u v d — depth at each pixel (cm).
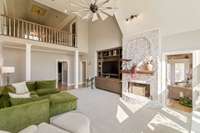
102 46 821
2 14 581
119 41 705
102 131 285
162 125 306
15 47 708
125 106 452
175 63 504
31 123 260
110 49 763
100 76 847
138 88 589
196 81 413
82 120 244
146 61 541
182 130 281
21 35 658
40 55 830
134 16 566
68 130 218
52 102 325
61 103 348
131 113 387
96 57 879
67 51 886
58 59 923
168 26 474
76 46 858
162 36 492
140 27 563
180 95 514
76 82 833
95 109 423
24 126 249
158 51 503
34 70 801
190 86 483
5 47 691
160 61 500
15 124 237
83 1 362
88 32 943
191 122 316
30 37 692
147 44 539
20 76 749
